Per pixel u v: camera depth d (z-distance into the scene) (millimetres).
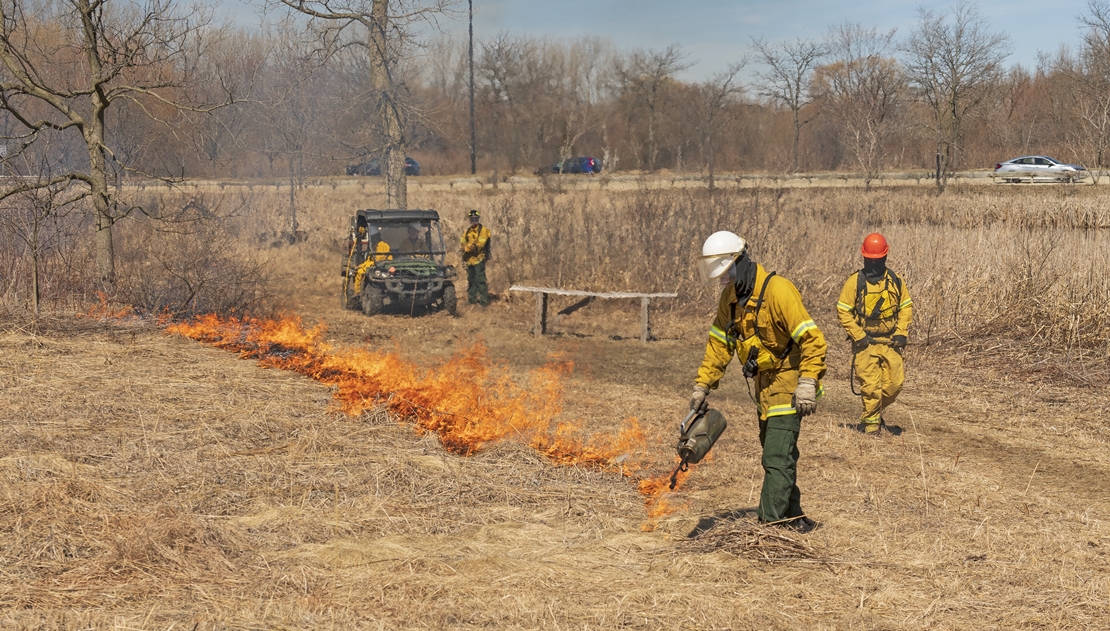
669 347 11367
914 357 10508
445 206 26141
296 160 24531
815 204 25062
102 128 12492
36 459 5293
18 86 11859
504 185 36031
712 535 4457
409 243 14250
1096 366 9547
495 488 5254
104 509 4559
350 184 32875
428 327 12664
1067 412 7988
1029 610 3666
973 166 46719
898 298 7250
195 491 5008
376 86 20031
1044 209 23469
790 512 4746
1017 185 36375
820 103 45719
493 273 17125
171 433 6133
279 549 4273
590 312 13859
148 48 12984
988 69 41000
